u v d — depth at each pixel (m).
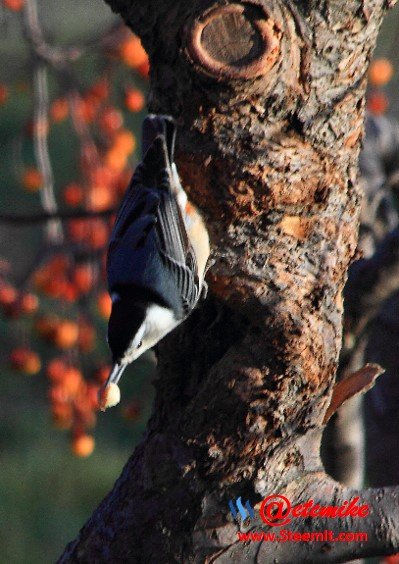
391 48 9.54
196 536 5.79
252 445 5.78
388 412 9.95
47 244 10.35
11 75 12.41
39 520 15.89
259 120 5.81
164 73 5.98
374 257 8.23
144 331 6.27
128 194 6.63
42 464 17.36
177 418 6.02
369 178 10.24
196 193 6.03
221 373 5.85
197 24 5.76
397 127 10.80
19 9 10.22
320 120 5.87
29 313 10.27
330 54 5.83
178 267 6.16
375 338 9.95
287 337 5.80
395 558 8.87
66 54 10.17
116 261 6.52
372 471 10.19
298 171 5.88
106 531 5.94
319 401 5.90
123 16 6.18
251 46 5.71
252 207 5.92
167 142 5.94
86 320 10.52
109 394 6.15
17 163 10.72
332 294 5.99
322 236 6.00
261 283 5.91
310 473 5.89
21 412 18.97
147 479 5.91
